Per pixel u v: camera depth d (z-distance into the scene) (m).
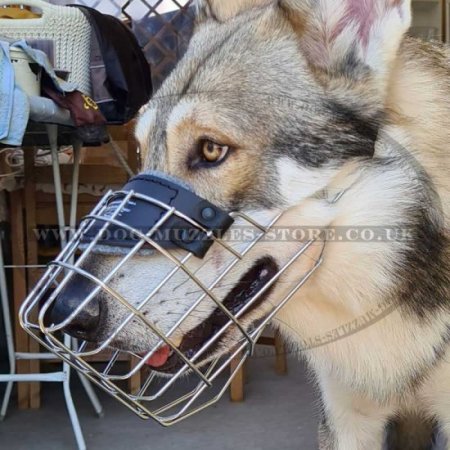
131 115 0.98
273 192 0.52
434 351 0.61
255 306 0.53
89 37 0.95
